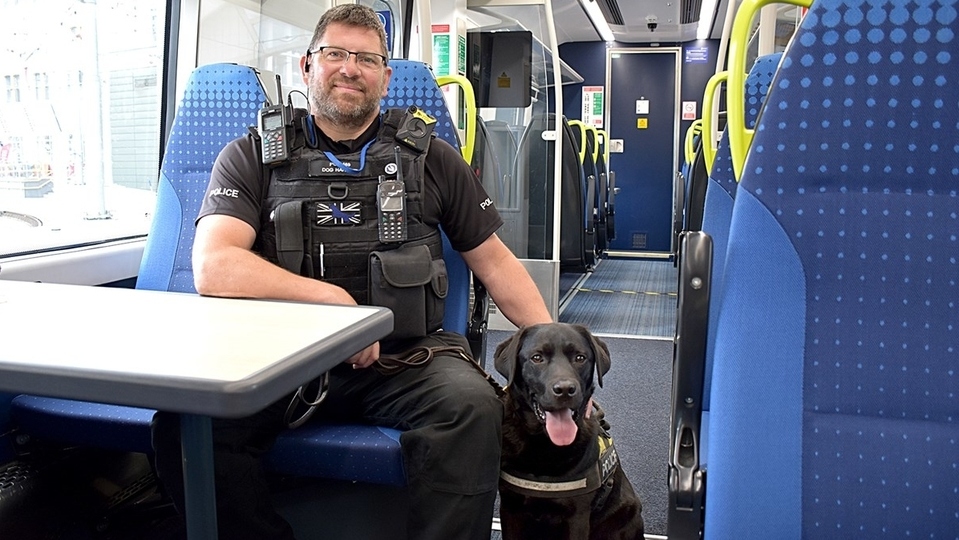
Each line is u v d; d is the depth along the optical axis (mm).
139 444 1969
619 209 12445
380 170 2133
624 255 12242
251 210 2125
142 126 3082
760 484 1140
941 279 1115
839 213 1124
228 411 876
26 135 2504
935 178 1111
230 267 1950
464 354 2070
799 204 1133
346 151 2215
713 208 1909
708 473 1181
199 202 2566
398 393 1910
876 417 1130
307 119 2186
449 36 5355
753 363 1146
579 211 6539
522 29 5586
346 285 2088
